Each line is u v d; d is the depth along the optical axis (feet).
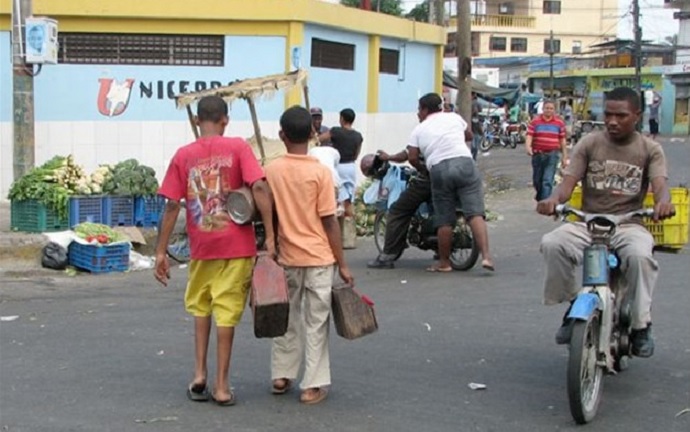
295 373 20.01
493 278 33.58
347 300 19.20
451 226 34.47
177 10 52.95
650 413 18.92
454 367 22.21
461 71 72.02
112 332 25.67
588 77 191.52
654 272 19.30
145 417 18.54
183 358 22.93
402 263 37.37
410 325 26.40
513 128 134.82
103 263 35.40
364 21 62.08
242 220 18.74
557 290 19.69
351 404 19.42
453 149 33.71
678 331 25.58
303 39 55.42
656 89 180.75
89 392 20.15
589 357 18.24
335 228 19.39
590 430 17.89
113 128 53.47
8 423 18.15
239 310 19.21
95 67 53.01
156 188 39.93
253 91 40.19
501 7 240.32
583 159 19.99
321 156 37.04
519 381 21.11
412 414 18.80
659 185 19.07
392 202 36.58
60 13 51.70
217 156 18.93
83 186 38.55
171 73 53.88
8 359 22.81
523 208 56.85
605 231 18.53
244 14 53.72
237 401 19.60
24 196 37.27
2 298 30.73
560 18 239.30
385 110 67.92
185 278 34.86
